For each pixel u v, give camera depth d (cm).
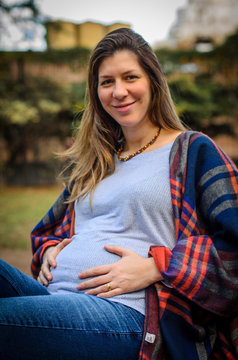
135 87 151
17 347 104
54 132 1142
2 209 745
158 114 158
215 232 128
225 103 1138
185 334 118
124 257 132
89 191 164
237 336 119
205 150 137
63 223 178
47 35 1232
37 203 814
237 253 119
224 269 118
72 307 114
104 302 121
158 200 136
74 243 154
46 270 156
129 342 115
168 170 142
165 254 126
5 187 1123
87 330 110
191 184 133
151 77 155
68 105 1105
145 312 120
